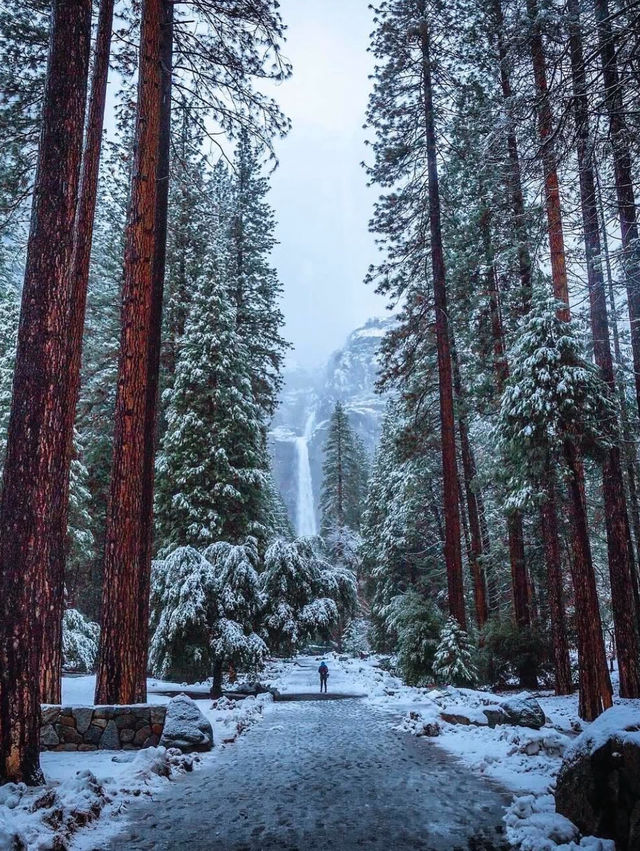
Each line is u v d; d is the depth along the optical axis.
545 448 11.82
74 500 22.48
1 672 5.96
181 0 13.01
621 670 12.57
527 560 20.69
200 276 26.39
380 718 12.73
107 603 10.34
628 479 19.20
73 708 8.69
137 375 11.30
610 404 11.88
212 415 24.22
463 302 22.09
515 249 16.81
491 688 19.53
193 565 16.72
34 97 13.28
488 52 14.96
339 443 55.31
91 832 4.98
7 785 5.53
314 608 17.94
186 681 19.56
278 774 7.26
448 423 18.84
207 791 6.42
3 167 12.80
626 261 11.18
